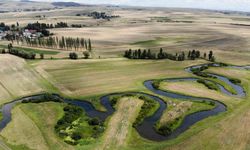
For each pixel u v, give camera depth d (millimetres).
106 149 64625
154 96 99688
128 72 128125
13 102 92688
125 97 96812
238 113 84250
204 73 127375
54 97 94750
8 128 73750
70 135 70688
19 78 115438
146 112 84812
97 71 128375
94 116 83125
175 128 75938
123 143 67438
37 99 92812
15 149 64000
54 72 125625
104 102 93688
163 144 67062
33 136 69938
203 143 67125
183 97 99438
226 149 64375
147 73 127562
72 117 80688
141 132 73438
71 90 104062
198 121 79938
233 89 109188
